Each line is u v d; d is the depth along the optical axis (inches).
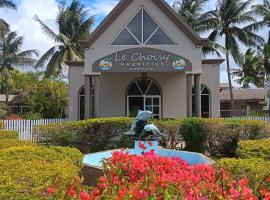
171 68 831.7
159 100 973.2
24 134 779.4
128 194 125.6
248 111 1424.7
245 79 1951.3
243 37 1528.1
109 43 876.6
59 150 272.4
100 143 603.5
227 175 154.7
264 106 1781.5
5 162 205.2
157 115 971.9
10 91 2050.9
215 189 134.4
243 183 136.9
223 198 127.7
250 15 1550.2
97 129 602.2
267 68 1802.4
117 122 608.7
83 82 983.6
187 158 416.8
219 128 570.9
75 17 1731.1
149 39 884.6
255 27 1571.1
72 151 274.1
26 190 147.6
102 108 972.6
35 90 1405.0
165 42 882.8
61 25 1736.0
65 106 1348.4
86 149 593.6
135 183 146.1
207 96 968.3
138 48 832.9
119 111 975.6
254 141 332.8
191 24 1562.5
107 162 171.5
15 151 250.4
